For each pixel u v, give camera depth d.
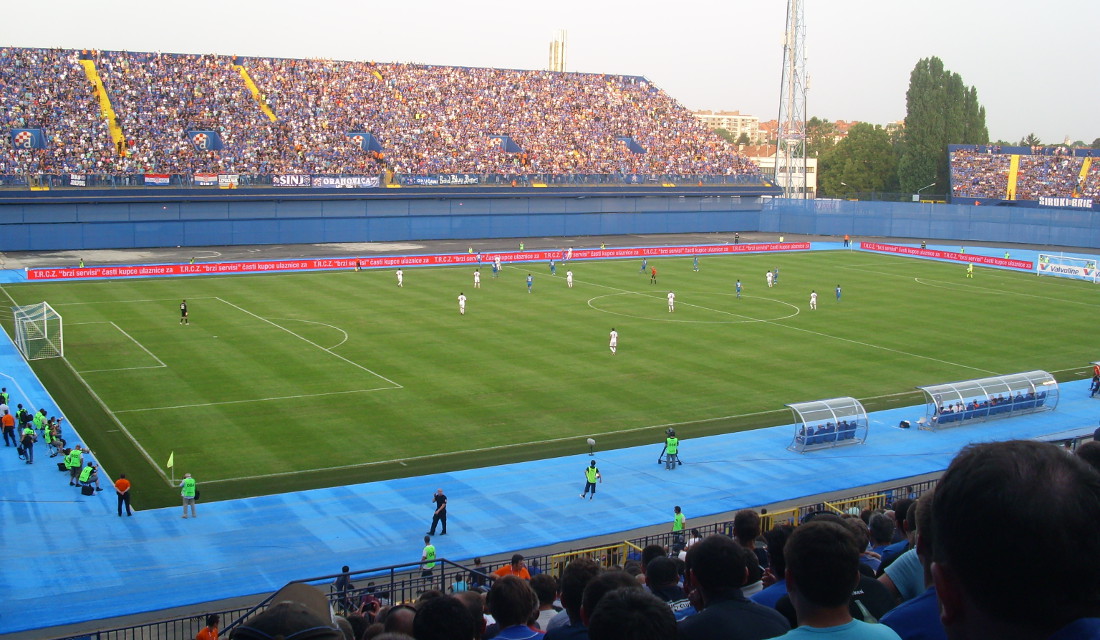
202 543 38.47
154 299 90.44
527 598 11.23
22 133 122.25
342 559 37.28
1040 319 88.62
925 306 94.38
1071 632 3.70
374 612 24.98
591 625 6.32
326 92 147.75
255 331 76.69
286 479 45.44
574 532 40.31
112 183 120.19
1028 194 151.50
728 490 45.62
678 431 54.06
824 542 5.98
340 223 135.62
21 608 32.69
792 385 63.94
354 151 139.75
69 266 108.25
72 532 39.25
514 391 60.78
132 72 136.50
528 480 46.22
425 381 62.59
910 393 63.09
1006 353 74.62
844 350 74.31
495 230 145.88
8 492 43.41
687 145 166.88
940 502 3.95
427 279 106.06
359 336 75.44
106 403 56.78
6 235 116.81
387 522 40.91
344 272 110.62
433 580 33.69
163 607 32.97
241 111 138.75
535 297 95.38
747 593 13.19
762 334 79.38
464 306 85.50
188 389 59.88
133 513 41.28
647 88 176.75
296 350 70.38
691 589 9.46
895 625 5.47
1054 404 61.25
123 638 30.61
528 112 160.88
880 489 46.09
